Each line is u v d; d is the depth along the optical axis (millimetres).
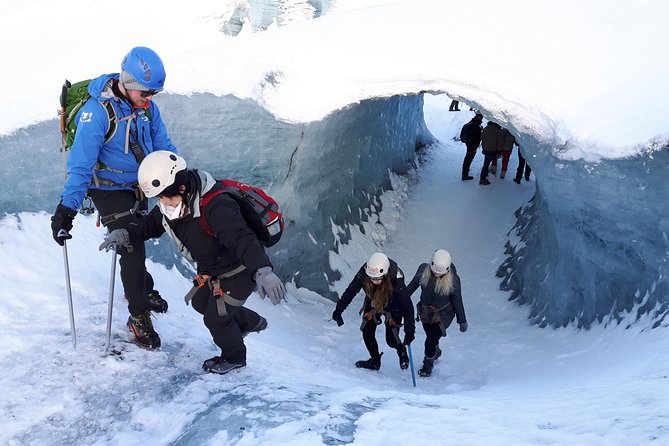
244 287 3498
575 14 8711
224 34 12836
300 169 8898
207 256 3383
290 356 5699
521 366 6410
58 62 11328
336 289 9680
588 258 6785
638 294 6066
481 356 7195
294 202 9039
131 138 3674
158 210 3420
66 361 3785
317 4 12859
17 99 8266
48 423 3291
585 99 7098
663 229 5871
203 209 3148
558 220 7305
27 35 12625
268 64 8781
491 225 11641
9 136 6539
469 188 13266
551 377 5383
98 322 4332
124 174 3748
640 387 3520
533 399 3809
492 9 9188
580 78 7406
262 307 7891
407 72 8133
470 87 7828
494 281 9961
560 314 7410
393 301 6242
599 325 6469
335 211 10430
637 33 7930
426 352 6609
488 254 10773
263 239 3324
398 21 9398
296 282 9242
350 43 8930
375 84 8297
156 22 13109
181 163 3105
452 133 18281
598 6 8859
